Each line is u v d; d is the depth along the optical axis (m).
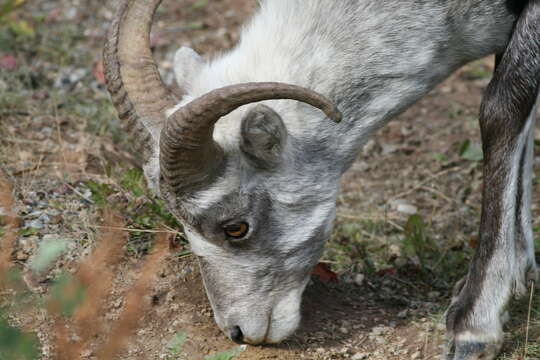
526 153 6.18
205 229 5.77
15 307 6.04
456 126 10.50
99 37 11.79
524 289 6.14
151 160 5.67
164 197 5.69
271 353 6.17
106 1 12.92
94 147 8.52
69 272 6.61
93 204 7.38
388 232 8.28
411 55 6.11
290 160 5.86
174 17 12.83
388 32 6.03
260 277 6.05
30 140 8.67
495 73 6.05
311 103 5.04
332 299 6.85
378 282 7.24
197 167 5.48
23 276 6.56
